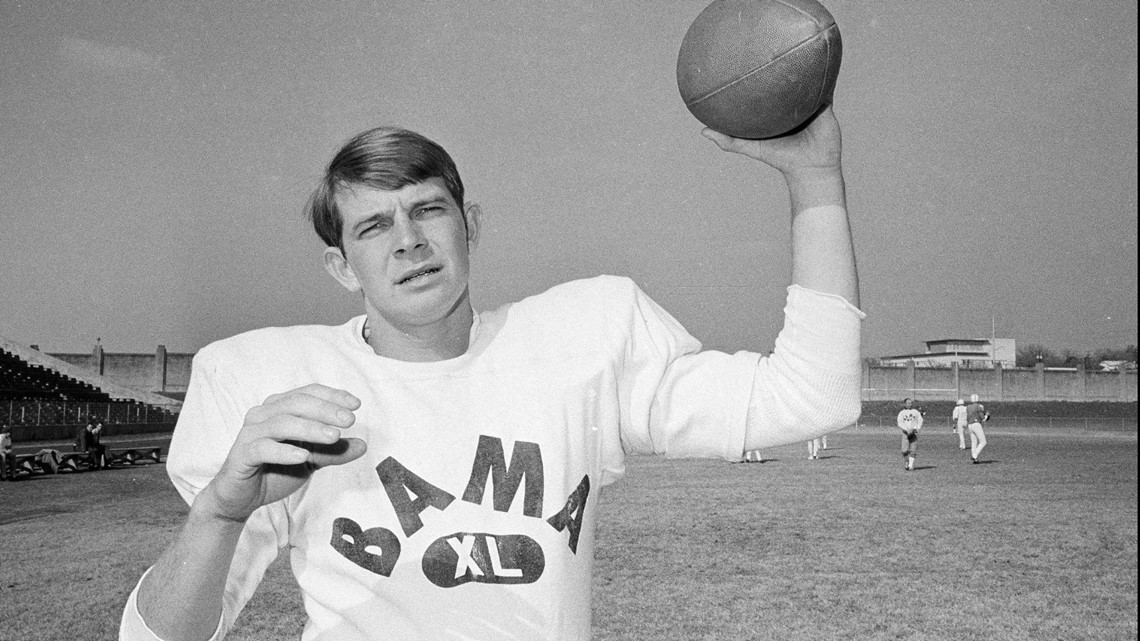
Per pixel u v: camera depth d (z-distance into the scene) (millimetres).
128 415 40844
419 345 1883
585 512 1891
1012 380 62750
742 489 15820
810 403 1861
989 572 8359
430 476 1796
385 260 1749
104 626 6316
